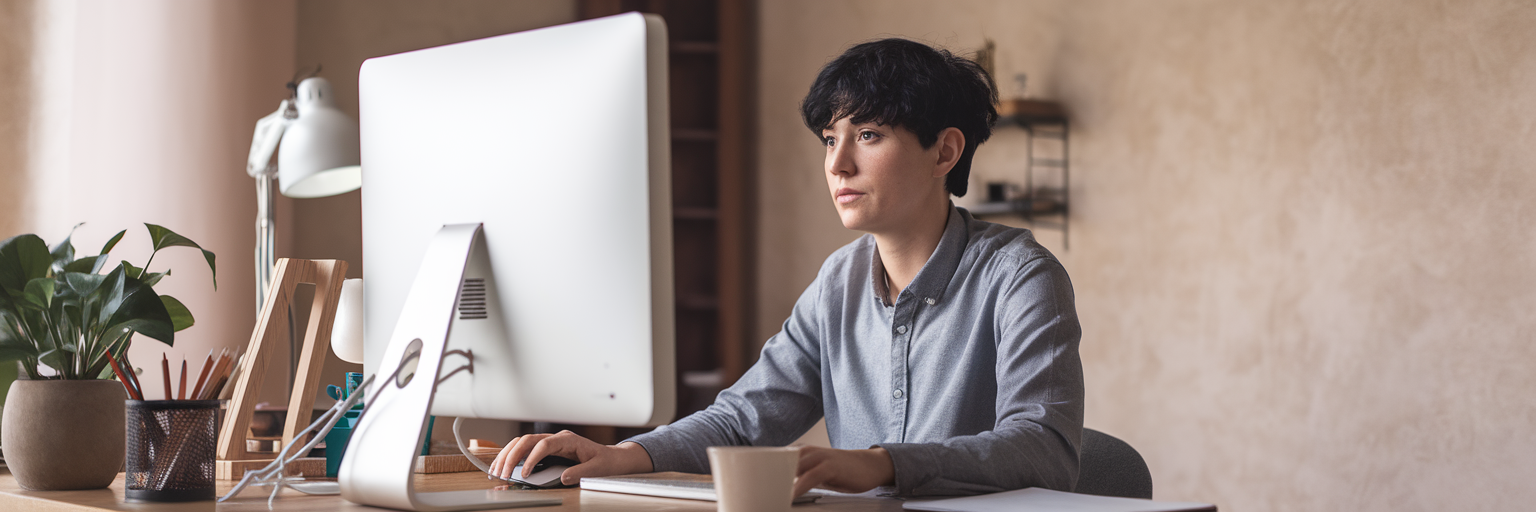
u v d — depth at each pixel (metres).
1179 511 0.80
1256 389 2.92
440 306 0.88
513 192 0.88
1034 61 3.38
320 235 3.26
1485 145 2.59
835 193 1.22
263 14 2.96
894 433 1.26
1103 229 3.21
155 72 2.81
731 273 3.69
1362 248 2.76
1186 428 3.04
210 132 2.86
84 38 2.76
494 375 0.90
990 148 3.42
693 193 3.88
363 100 1.00
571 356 0.85
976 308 1.21
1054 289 1.15
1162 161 3.11
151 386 2.71
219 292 2.85
